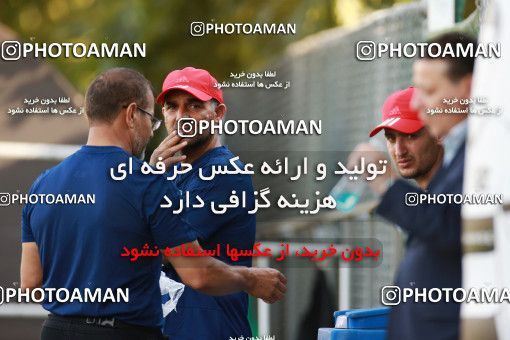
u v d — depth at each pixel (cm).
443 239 1270
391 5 3183
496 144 1032
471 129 1054
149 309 1469
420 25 1997
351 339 1534
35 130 2552
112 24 3875
